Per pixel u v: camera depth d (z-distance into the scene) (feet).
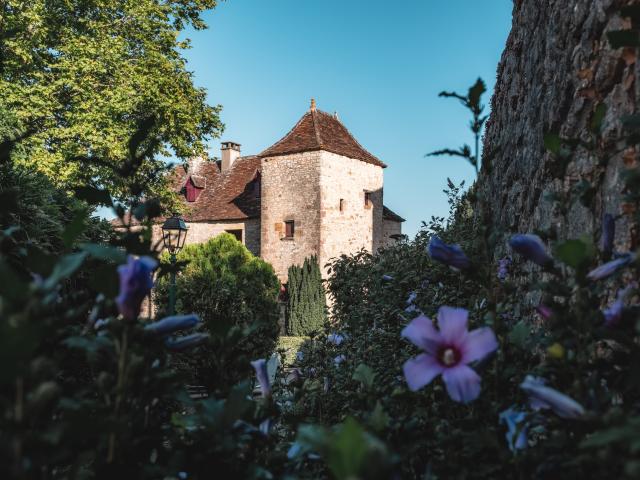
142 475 3.95
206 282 34.37
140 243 4.73
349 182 83.20
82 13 61.11
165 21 63.77
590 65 9.78
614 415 3.57
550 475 4.16
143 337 4.35
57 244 20.11
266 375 5.35
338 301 24.21
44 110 53.72
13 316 2.94
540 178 13.01
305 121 84.07
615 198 8.02
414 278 16.25
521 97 16.46
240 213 88.69
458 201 25.26
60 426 3.11
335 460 2.29
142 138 5.32
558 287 4.88
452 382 4.25
